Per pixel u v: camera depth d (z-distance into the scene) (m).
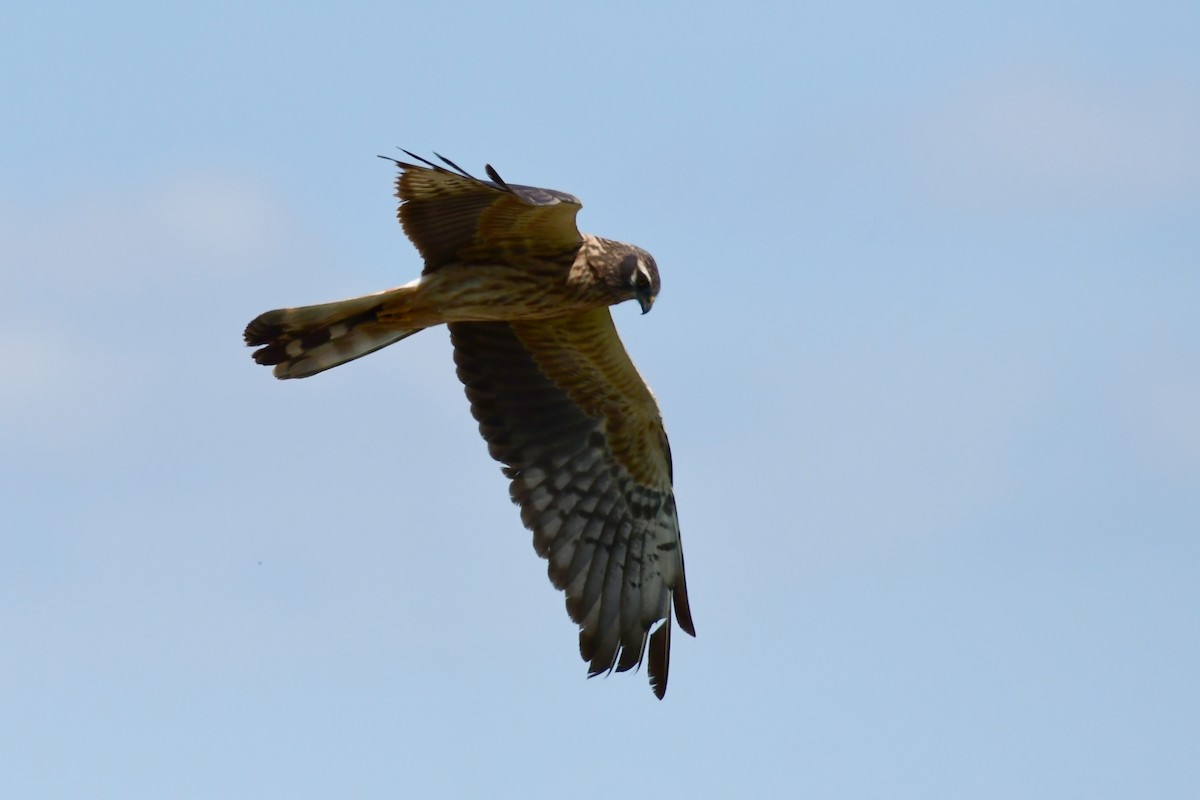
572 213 15.68
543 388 18.11
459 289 16.34
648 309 16.88
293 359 16.75
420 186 15.52
